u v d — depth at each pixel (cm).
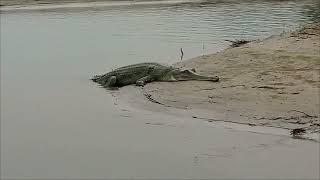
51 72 3669
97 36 5266
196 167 1967
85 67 3812
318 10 6938
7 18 7156
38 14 7500
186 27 5622
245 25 5631
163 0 8825
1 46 4828
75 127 2434
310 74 2958
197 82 3011
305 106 2489
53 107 2762
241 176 1877
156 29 5556
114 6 8200
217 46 4397
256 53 3581
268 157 2036
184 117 2517
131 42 4816
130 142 2244
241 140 2214
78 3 8712
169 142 2231
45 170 1988
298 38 4031
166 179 1878
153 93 2894
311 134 2222
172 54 4147
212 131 2331
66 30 5797
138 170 1964
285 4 7969
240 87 2839
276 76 2975
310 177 1853
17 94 3038
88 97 2962
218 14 6750
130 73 3206
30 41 5122
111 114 2633
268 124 2353
